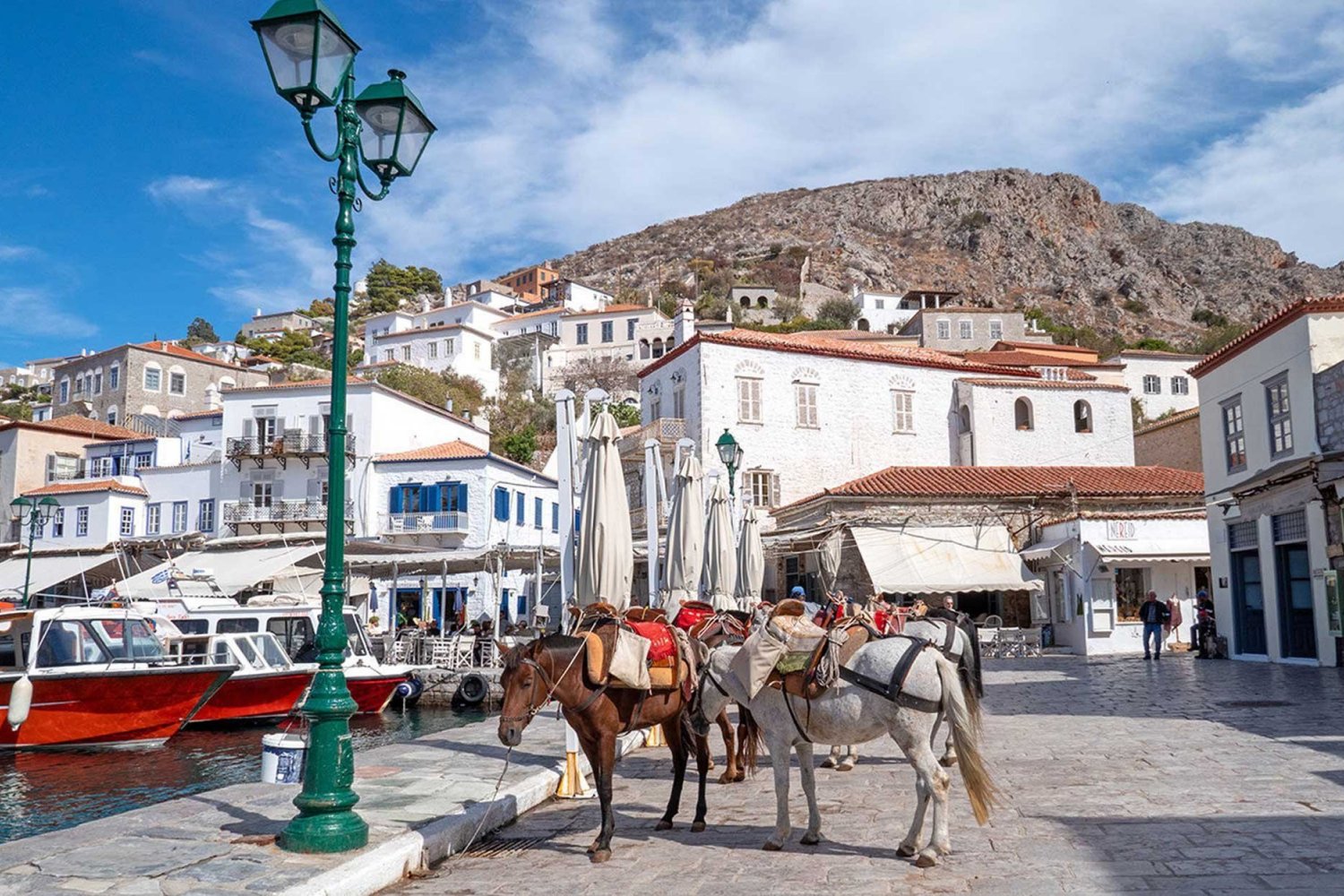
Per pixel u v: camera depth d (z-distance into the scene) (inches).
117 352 2962.6
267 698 1002.1
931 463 1870.1
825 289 6043.3
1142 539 1256.2
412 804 374.3
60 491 2213.3
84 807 628.4
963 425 1891.0
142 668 848.9
